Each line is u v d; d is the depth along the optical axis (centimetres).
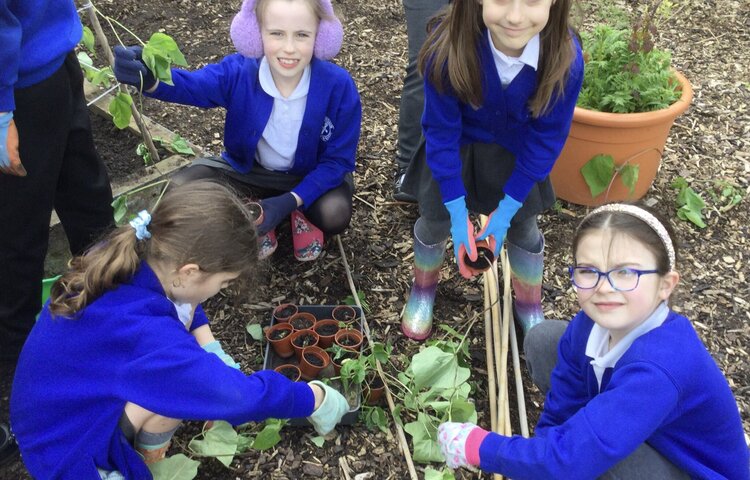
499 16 178
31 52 187
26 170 199
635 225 151
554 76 190
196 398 165
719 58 408
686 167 332
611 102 289
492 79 196
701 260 287
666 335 152
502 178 225
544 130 206
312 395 188
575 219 303
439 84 197
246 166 265
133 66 229
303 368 225
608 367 161
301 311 251
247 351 246
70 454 171
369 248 289
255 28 233
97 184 235
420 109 284
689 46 418
